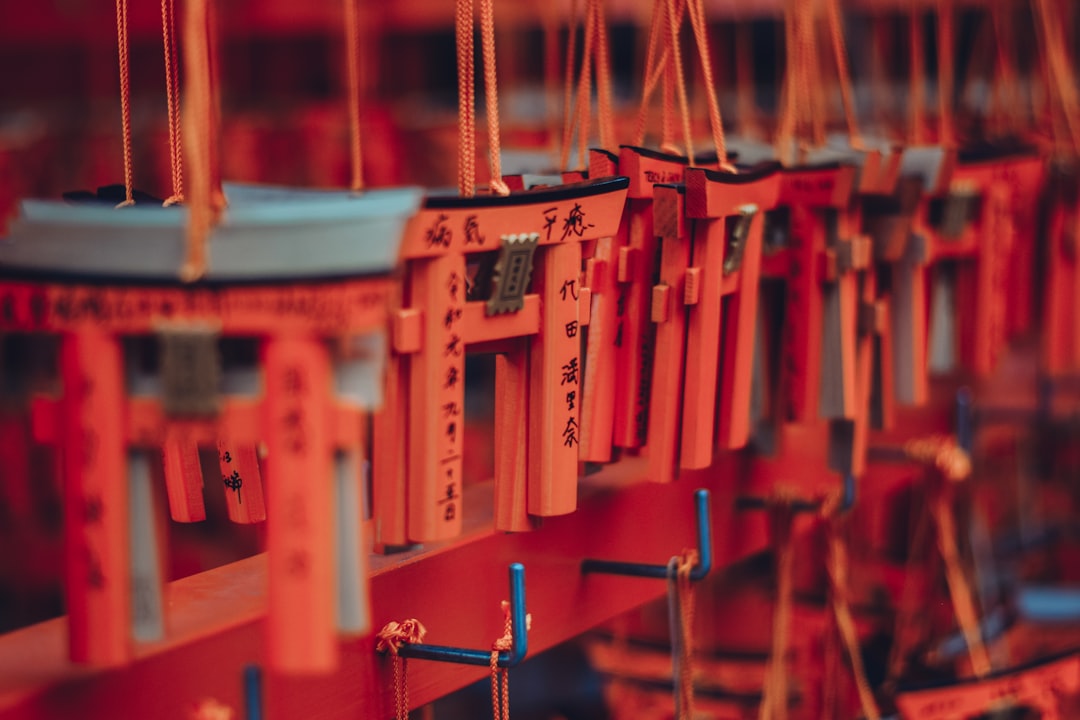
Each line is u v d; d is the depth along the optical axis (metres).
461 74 1.01
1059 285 2.00
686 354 1.22
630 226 1.20
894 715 1.58
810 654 1.86
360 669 1.06
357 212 0.78
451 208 0.94
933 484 1.76
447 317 0.95
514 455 1.10
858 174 1.42
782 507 1.55
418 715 1.19
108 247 0.78
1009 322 1.97
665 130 1.32
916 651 1.84
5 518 2.61
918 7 1.86
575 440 1.11
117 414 0.81
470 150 1.02
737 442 1.29
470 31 1.01
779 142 1.59
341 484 0.81
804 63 1.51
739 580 2.09
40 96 4.21
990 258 1.75
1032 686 1.53
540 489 1.09
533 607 1.24
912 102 1.88
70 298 0.80
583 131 1.28
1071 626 2.31
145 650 0.88
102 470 0.81
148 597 0.86
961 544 2.00
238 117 3.47
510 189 1.20
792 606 1.96
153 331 0.79
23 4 3.75
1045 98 2.16
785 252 1.42
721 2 2.91
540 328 1.07
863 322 1.49
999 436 2.66
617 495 1.36
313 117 3.20
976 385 2.34
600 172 1.18
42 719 0.83
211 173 0.97
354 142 1.23
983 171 1.71
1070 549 2.59
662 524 1.44
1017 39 2.79
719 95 3.41
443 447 0.96
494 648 1.05
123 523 0.82
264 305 0.78
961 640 1.93
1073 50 2.75
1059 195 1.99
